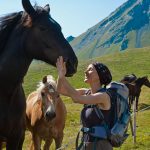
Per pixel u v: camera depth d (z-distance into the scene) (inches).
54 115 206.1
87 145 124.0
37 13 130.0
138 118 471.8
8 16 138.9
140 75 1250.0
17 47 134.8
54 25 129.3
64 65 122.5
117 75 1273.4
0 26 138.5
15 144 147.2
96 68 127.0
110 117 123.3
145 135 346.0
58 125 243.8
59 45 125.6
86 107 127.3
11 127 142.7
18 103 142.9
